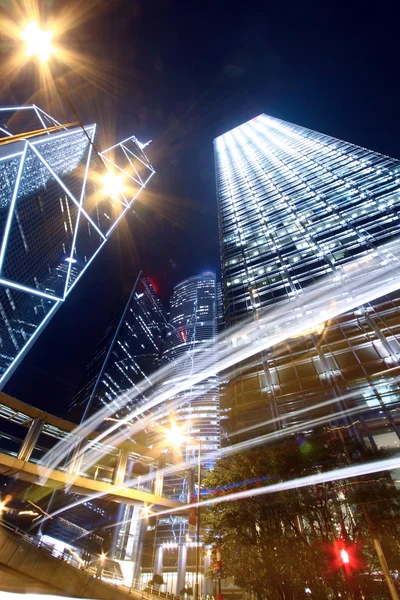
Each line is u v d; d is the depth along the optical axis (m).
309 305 36.06
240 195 75.88
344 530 14.24
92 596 23.75
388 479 15.52
